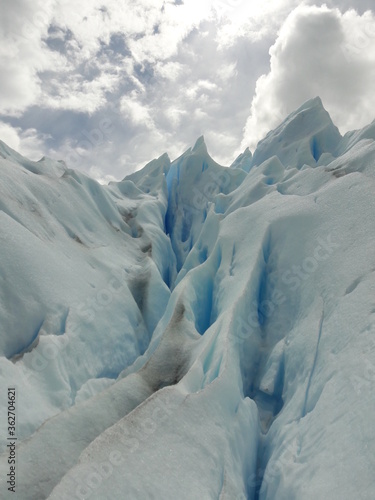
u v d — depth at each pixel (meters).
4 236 11.20
